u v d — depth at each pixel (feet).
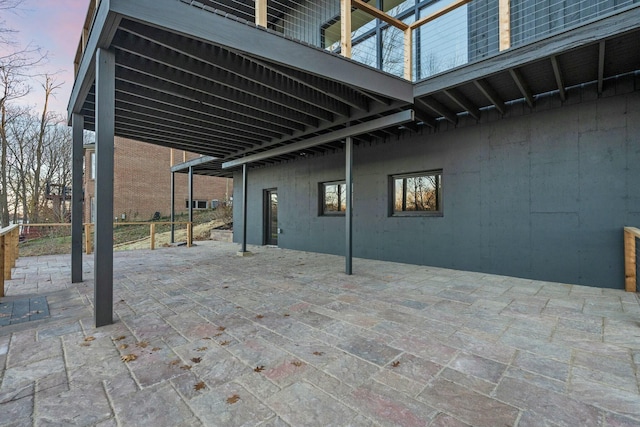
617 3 12.84
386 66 21.63
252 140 22.63
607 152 13.41
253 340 8.31
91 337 8.53
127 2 8.02
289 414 5.29
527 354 7.39
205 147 24.63
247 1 24.80
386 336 8.52
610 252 13.38
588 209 13.84
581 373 6.52
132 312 10.64
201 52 10.81
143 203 54.65
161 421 5.12
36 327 9.29
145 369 6.79
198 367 6.88
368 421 5.10
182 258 23.21
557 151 14.57
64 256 24.80
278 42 10.79
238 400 5.68
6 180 48.24
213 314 10.41
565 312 10.29
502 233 16.24
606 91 13.39
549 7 14.79
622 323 9.24
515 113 15.74
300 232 27.96
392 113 16.60
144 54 10.53
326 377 6.46
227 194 68.03
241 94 14.89
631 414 5.22
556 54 10.86
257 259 22.63
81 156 15.28
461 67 13.03
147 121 17.93
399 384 6.19
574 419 5.12
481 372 6.61
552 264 14.76
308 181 27.22
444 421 5.09
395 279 15.56
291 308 11.00
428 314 10.26
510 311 10.48
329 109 15.71
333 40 25.35
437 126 18.60
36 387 6.10
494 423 5.04
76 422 5.08
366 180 22.47
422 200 20.03
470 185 17.33
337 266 19.49
